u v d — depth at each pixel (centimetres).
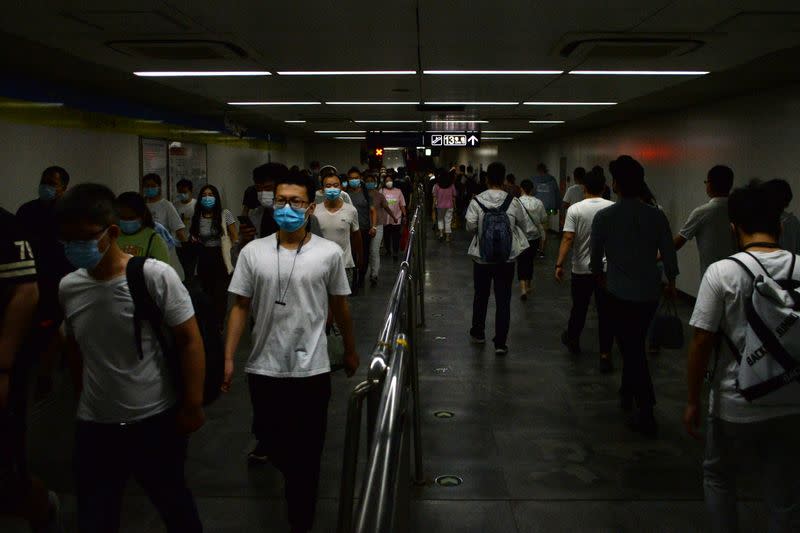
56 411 535
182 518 282
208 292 783
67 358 298
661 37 627
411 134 2086
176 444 283
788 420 268
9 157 832
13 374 293
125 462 277
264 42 668
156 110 1305
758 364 270
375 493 143
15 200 843
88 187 260
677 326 507
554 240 2069
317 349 342
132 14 552
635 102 1155
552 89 1019
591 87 985
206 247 776
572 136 2133
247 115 1549
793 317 265
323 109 1388
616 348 738
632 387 510
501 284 705
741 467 288
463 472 424
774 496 274
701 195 1116
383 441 162
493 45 682
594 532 353
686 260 1130
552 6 526
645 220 495
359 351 715
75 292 270
